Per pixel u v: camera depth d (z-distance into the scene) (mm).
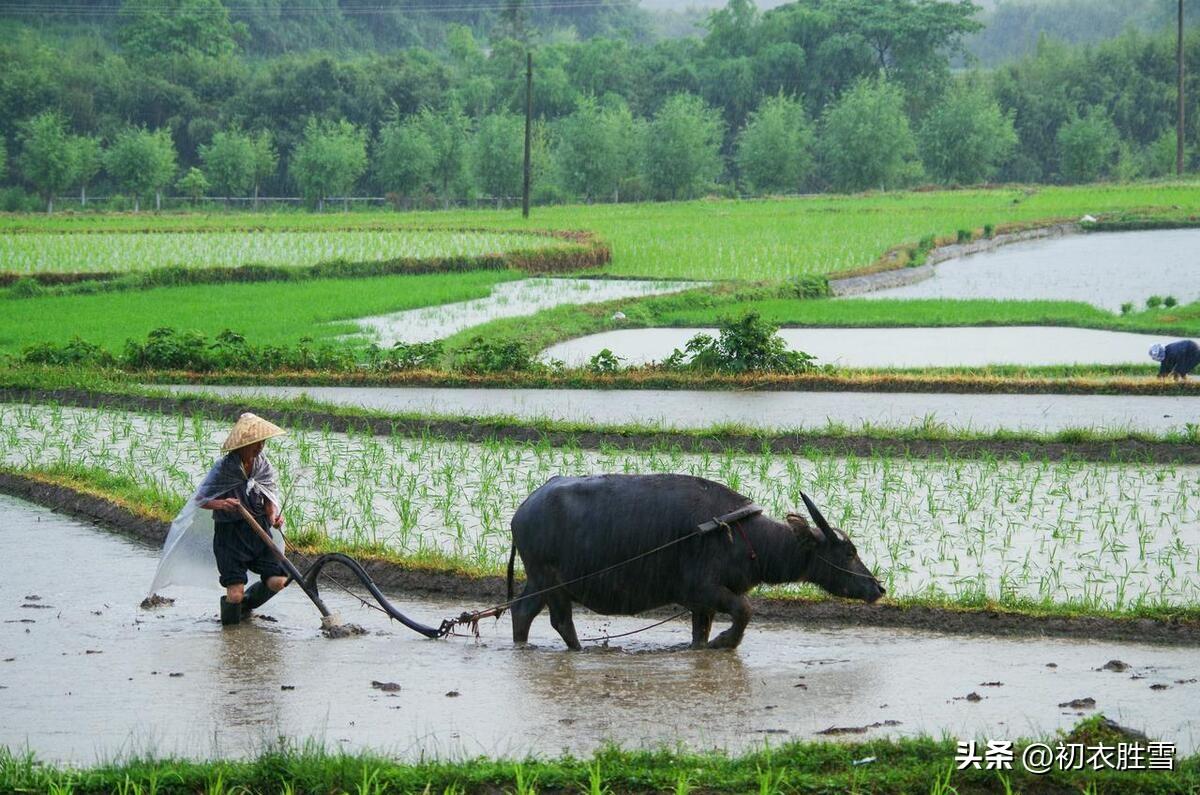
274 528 18109
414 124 153750
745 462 27312
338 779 11359
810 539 16109
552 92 189750
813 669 15453
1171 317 52281
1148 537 21094
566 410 33906
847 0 196250
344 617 18312
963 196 132250
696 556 16172
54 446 29625
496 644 16984
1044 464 26453
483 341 40438
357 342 46219
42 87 167125
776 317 53906
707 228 97562
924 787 11125
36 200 150125
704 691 14547
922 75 193500
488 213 125125
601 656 16281
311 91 172750
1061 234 97375
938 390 36125
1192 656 15805
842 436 28859
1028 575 19172
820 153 174250
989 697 14195
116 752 12648
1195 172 169875
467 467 27062
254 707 14078
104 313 54688
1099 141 159500
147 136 145250
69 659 15977
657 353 45219
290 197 167375
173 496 23906
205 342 42031
